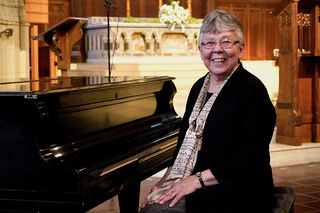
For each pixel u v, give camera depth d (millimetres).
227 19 2059
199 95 2209
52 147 1974
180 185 1991
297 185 4652
